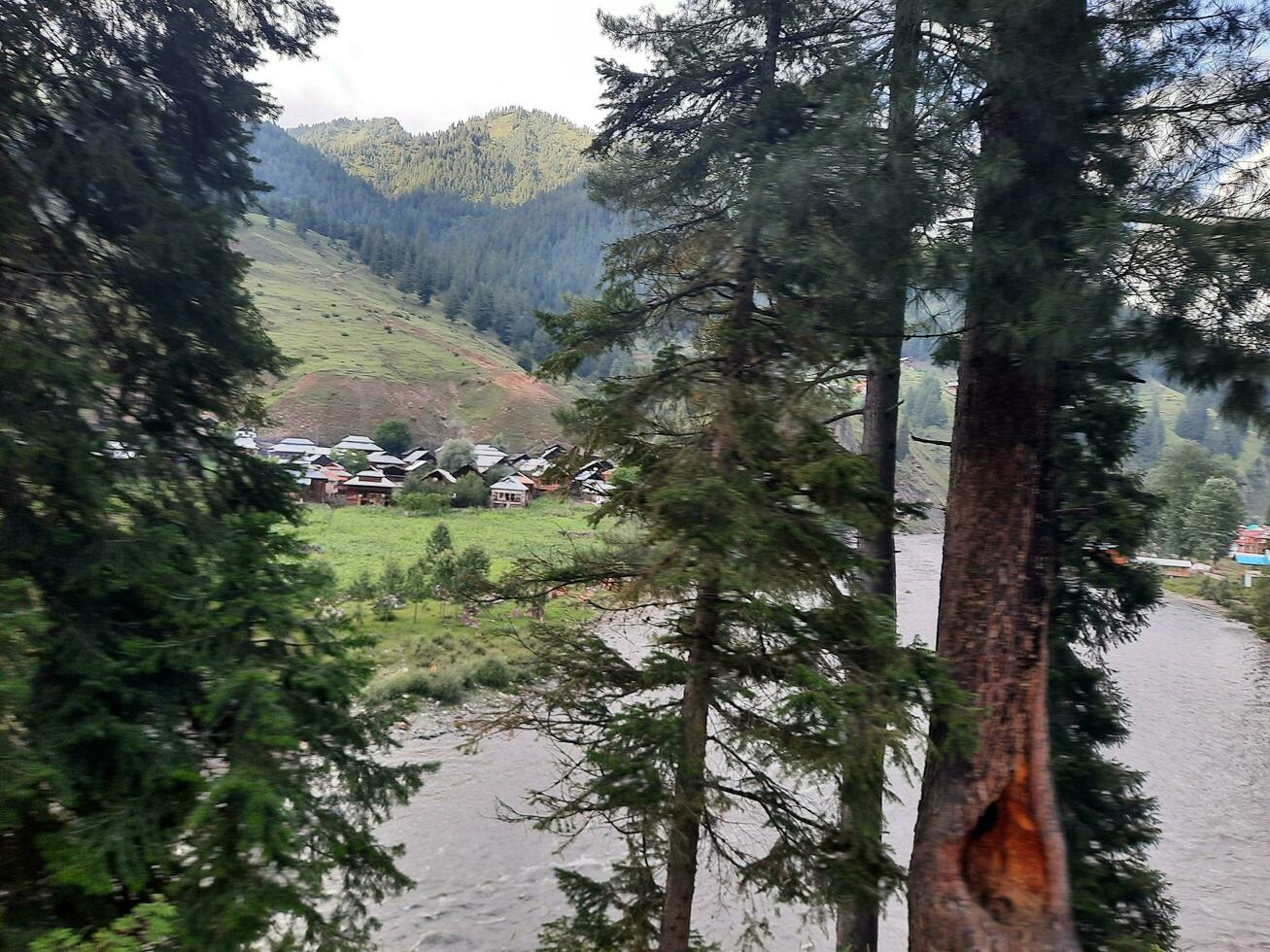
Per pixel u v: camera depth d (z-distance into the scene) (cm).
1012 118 670
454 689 2248
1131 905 853
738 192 780
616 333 757
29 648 537
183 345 849
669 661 639
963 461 748
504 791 1731
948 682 608
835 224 695
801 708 614
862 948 859
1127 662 3281
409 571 3036
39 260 767
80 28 794
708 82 880
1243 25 573
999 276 616
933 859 681
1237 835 1750
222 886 496
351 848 653
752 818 1489
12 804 484
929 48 695
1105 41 611
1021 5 568
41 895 516
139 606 666
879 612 637
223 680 583
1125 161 639
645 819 597
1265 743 2322
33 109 746
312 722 659
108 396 766
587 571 709
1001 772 673
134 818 529
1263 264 488
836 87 752
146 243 777
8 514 611
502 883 1395
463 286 18062
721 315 789
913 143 648
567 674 702
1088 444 1031
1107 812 898
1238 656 3578
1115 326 576
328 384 10275
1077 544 990
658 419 716
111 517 702
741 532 565
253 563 723
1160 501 1016
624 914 695
